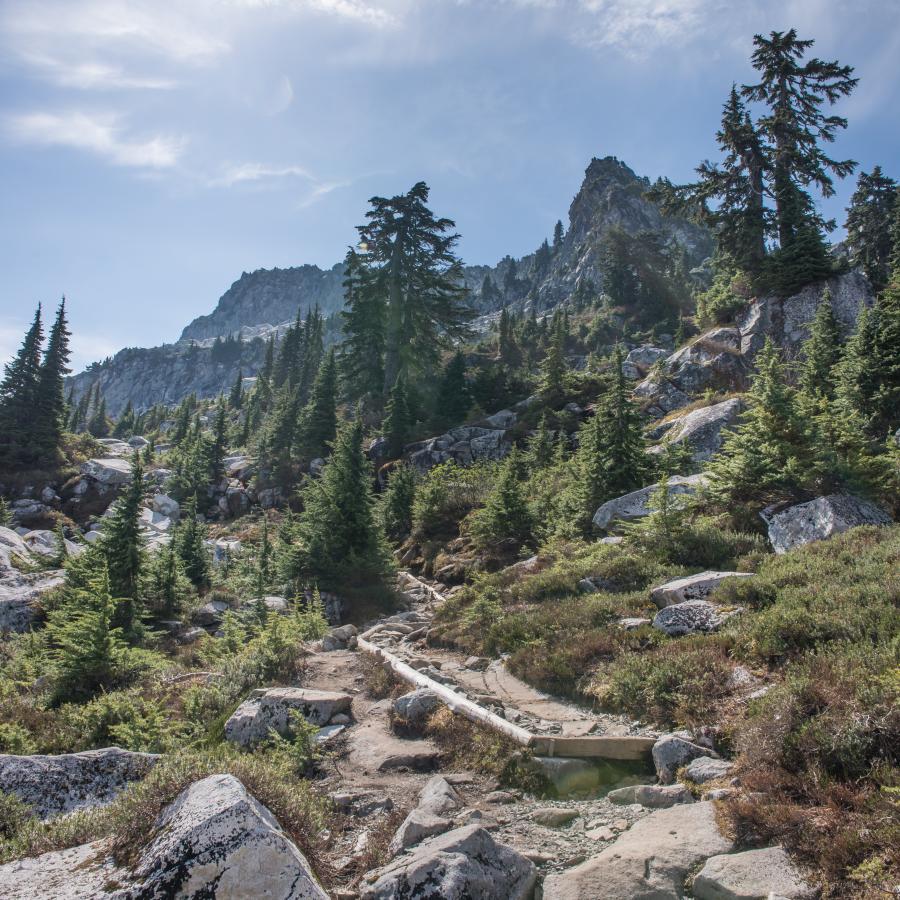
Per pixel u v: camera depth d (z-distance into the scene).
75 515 51.62
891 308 22.19
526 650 10.66
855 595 8.08
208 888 3.62
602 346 79.62
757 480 15.20
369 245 62.25
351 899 4.55
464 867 4.44
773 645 7.65
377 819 6.21
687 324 74.19
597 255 150.38
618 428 21.70
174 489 52.97
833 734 5.16
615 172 185.50
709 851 4.69
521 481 29.59
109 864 4.12
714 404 30.88
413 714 8.59
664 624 9.90
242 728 8.80
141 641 18.23
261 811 4.47
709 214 42.56
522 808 6.23
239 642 14.86
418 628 16.33
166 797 4.68
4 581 23.86
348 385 62.16
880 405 20.30
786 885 4.05
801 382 26.36
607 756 6.80
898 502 13.41
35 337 60.25
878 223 51.56
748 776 5.38
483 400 52.84
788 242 38.84
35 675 13.73
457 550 25.61
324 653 12.94
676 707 7.50
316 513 23.34
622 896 4.38
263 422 66.88
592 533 19.81
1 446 55.59
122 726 8.77
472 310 64.44
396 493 33.03
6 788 5.92
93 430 124.00
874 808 4.37
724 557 13.34
